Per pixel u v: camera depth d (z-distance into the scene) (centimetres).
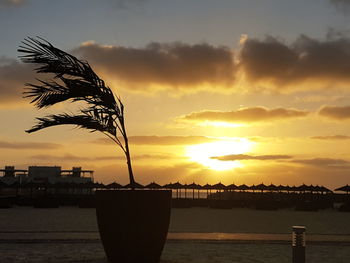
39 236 1305
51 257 932
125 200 789
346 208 3969
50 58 848
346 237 1410
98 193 819
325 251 1091
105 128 886
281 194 5891
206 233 1464
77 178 7119
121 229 787
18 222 2100
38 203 4050
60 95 859
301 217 2922
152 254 799
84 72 860
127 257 790
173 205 4341
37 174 7062
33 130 867
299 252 601
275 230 1764
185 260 907
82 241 1203
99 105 872
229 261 902
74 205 4616
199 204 4697
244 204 4744
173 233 1456
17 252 1010
